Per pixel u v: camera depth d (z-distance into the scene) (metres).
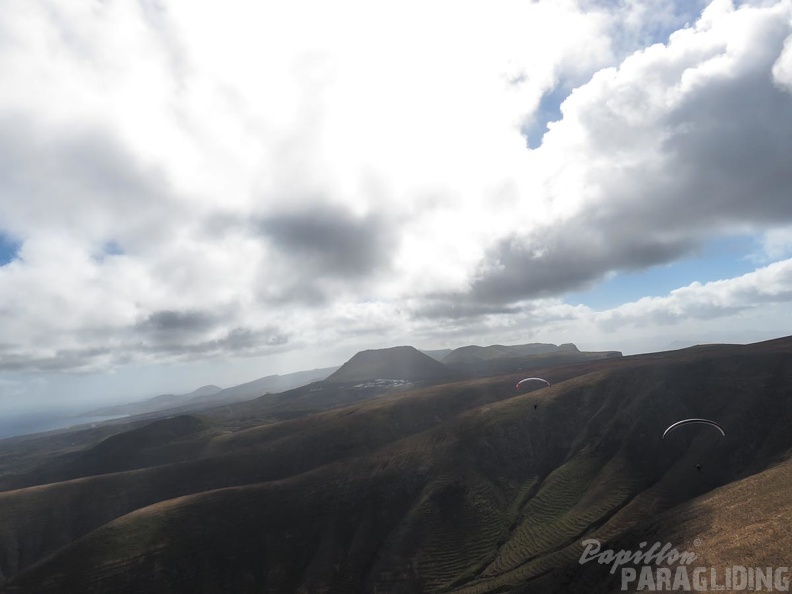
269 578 106.44
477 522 112.25
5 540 141.12
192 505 121.62
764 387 115.31
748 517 54.22
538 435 137.00
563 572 74.69
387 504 122.31
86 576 100.12
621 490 104.69
